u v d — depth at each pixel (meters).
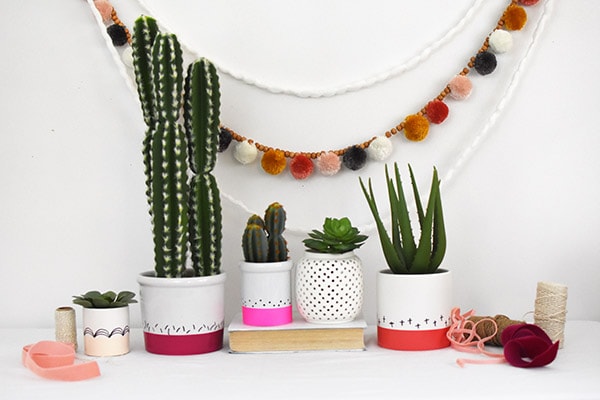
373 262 1.45
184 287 1.19
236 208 1.44
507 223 1.45
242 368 1.10
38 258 1.45
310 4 1.44
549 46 1.44
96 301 1.20
